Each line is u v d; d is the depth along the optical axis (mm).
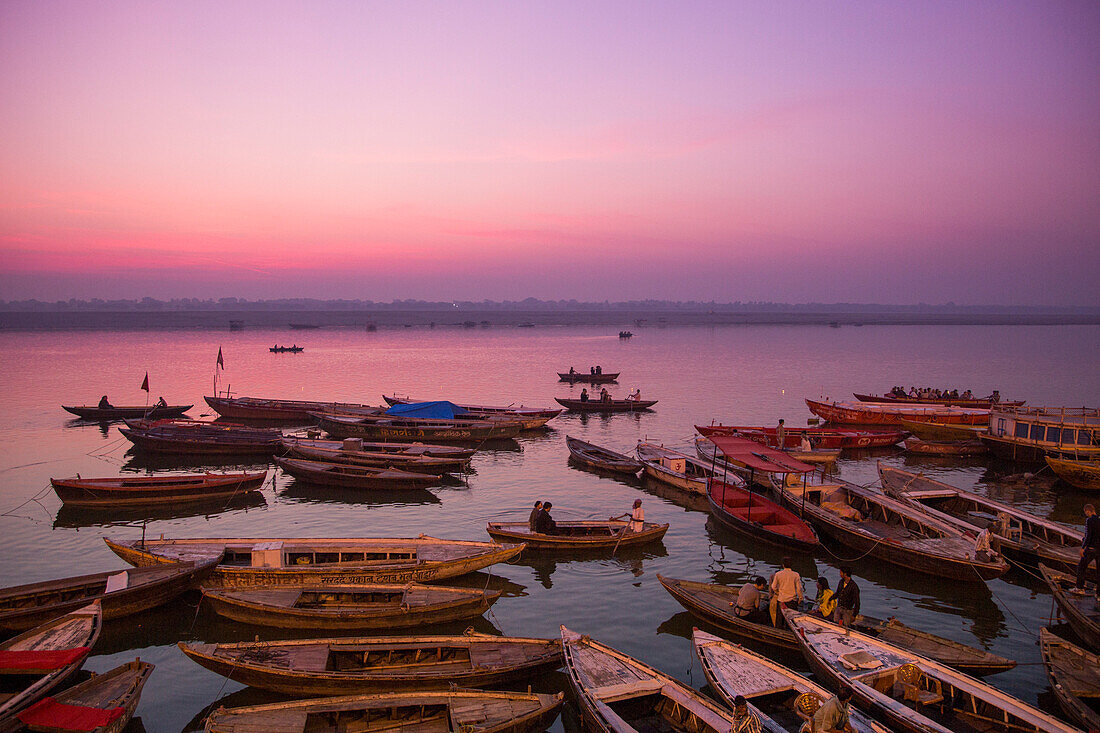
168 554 21266
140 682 14898
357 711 14289
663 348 145125
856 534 24844
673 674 17422
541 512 25344
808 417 56656
